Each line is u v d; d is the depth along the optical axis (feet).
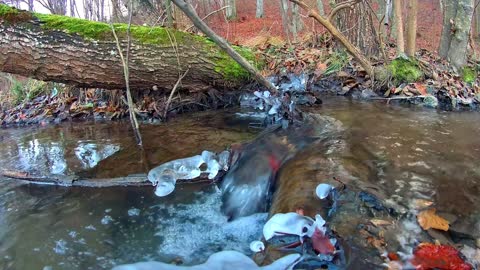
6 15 10.62
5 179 8.48
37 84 17.90
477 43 28.55
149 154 9.41
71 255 5.65
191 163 8.14
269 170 7.18
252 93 13.79
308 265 4.18
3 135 12.88
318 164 6.70
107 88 12.78
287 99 10.92
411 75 13.38
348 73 14.74
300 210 5.11
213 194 7.41
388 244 4.26
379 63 15.21
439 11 51.34
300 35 30.17
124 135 11.44
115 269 3.40
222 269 3.75
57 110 15.11
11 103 17.48
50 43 11.01
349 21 17.07
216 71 13.17
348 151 7.36
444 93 12.14
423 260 3.93
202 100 13.98
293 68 15.61
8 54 10.89
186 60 12.59
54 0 23.02
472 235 4.40
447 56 16.48
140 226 6.40
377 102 12.47
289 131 9.39
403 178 5.98
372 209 4.99
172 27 14.16
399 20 16.51
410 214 4.84
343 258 4.16
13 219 6.72
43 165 9.26
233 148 8.61
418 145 7.65
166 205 7.07
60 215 6.84
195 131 10.94
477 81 14.70
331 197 5.37
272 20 47.39
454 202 5.17
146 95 13.78
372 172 6.25
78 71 11.59
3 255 5.68
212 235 6.05
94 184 7.95
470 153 7.14
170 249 5.75
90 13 21.03
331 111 11.18
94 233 6.23
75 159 9.55
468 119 9.94
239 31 40.88
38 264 5.46
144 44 11.95
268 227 4.81
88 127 13.05
